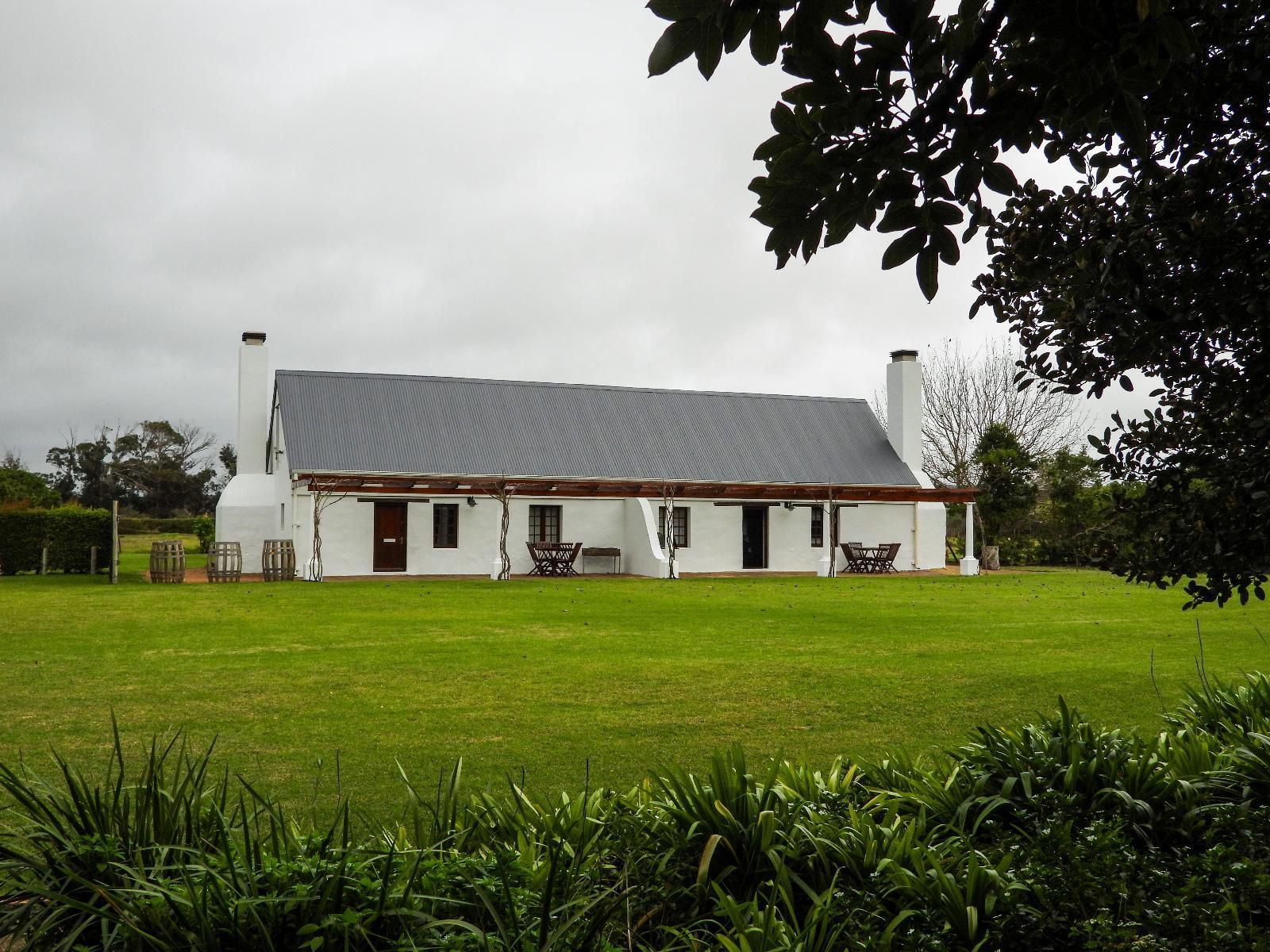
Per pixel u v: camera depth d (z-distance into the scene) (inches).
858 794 183.2
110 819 134.2
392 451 1192.8
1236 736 212.1
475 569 1188.5
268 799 239.0
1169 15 95.0
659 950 133.2
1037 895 132.0
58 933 117.3
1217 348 153.7
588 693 383.6
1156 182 142.7
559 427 1322.6
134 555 1605.6
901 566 1391.5
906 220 114.3
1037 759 172.7
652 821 157.9
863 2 97.7
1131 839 155.3
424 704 359.6
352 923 105.7
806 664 455.2
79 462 2684.5
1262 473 139.7
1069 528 1451.8
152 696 371.6
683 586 991.6
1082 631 592.1
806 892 133.5
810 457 1402.6
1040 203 161.3
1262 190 139.2
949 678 415.8
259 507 1270.9
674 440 1362.0
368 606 738.8
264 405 1339.8
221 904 109.0
